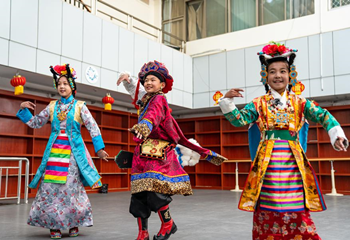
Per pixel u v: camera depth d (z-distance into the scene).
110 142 9.64
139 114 2.54
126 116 10.30
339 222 3.91
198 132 11.15
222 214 4.64
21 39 6.41
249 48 9.77
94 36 7.84
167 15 11.71
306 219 1.92
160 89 2.54
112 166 9.91
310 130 9.58
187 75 10.49
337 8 8.94
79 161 3.08
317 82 8.70
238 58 9.94
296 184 1.93
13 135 7.53
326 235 3.13
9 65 6.20
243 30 10.25
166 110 2.45
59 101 3.21
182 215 4.55
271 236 1.94
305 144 2.06
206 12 11.07
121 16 10.57
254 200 1.94
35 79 7.34
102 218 4.28
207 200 6.76
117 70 8.34
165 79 2.57
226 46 10.45
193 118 11.36
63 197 3.00
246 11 10.39
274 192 1.92
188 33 11.27
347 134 9.08
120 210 5.16
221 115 10.92
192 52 10.98
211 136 11.16
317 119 2.01
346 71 8.37
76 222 3.04
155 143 2.43
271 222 1.94
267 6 10.06
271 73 2.06
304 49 8.95
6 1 6.22
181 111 11.07
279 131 1.99
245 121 2.02
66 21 7.24
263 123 2.02
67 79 3.19
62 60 7.11
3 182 7.47
